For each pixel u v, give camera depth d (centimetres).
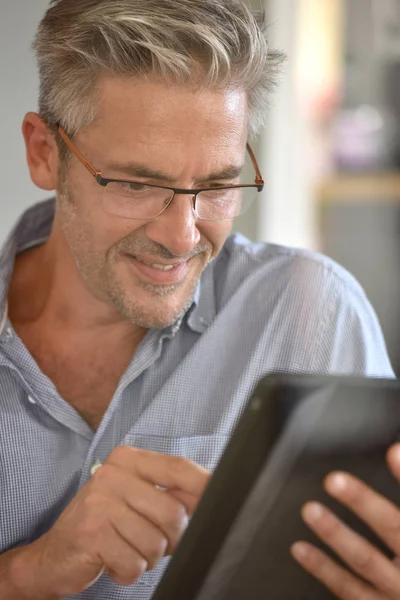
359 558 83
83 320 162
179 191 138
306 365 165
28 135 159
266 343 165
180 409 158
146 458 118
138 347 159
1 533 150
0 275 160
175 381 159
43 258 170
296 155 320
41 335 165
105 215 142
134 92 134
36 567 125
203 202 142
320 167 336
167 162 135
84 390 161
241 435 82
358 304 174
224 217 145
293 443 81
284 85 312
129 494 117
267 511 82
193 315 165
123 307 147
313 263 174
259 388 82
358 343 169
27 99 280
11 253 164
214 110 136
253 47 137
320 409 81
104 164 139
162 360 162
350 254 347
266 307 169
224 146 138
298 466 81
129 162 136
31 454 151
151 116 134
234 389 161
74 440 154
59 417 153
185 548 85
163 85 133
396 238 347
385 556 84
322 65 325
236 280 173
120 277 146
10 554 132
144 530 116
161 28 132
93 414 160
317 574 85
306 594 88
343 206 343
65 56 141
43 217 177
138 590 148
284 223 322
